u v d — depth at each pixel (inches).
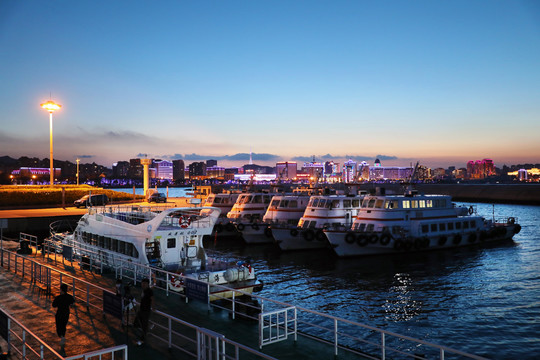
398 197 1668.3
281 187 2493.8
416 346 788.6
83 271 953.5
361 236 1569.9
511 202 5954.7
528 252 1760.6
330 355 486.3
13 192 2780.5
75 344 506.9
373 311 991.6
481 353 757.3
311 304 1048.8
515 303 1047.6
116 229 965.8
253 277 849.5
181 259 914.7
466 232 1845.5
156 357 468.1
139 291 764.0
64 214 2256.4
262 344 507.2
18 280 853.2
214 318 620.1
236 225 1971.0
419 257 1631.4
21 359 450.9
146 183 3698.3
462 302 1058.1
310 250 1809.8
